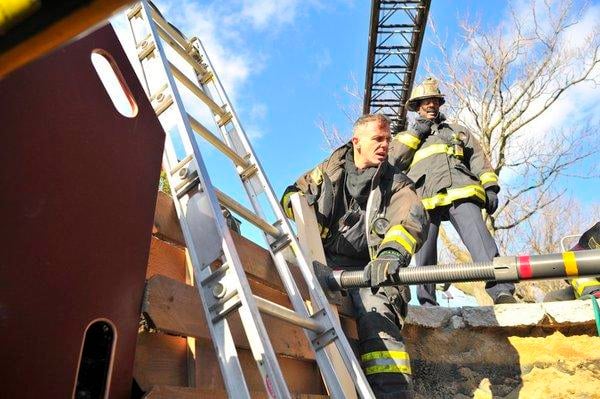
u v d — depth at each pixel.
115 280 1.42
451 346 3.73
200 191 1.98
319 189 3.20
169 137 2.17
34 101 1.27
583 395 3.58
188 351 1.87
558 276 2.58
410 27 12.53
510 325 3.70
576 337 3.74
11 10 0.47
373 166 3.07
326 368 2.36
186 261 2.08
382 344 2.86
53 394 1.29
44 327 1.27
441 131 4.56
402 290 2.99
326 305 2.44
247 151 2.80
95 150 1.40
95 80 1.43
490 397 3.61
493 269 2.62
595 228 4.18
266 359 1.64
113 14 0.49
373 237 3.03
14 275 1.22
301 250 2.57
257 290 2.47
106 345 1.41
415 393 3.58
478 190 4.31
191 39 3.22
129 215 1.47
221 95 2.99
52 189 1.29
